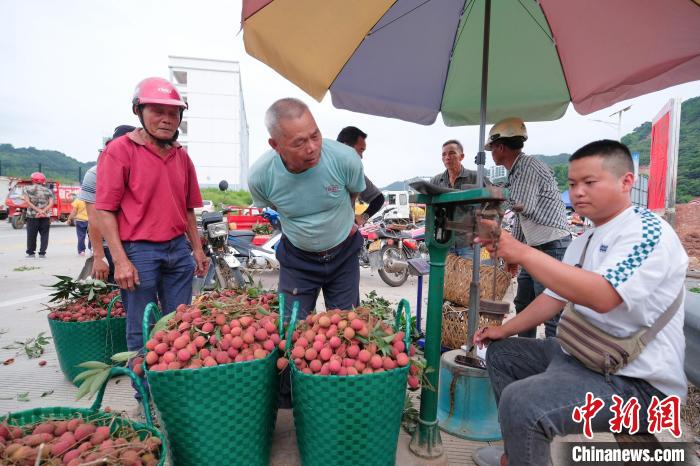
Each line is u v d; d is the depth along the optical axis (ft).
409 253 23.36
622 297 4.52
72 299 10.92
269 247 21.22
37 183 30.19
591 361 4.96
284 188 7.27
